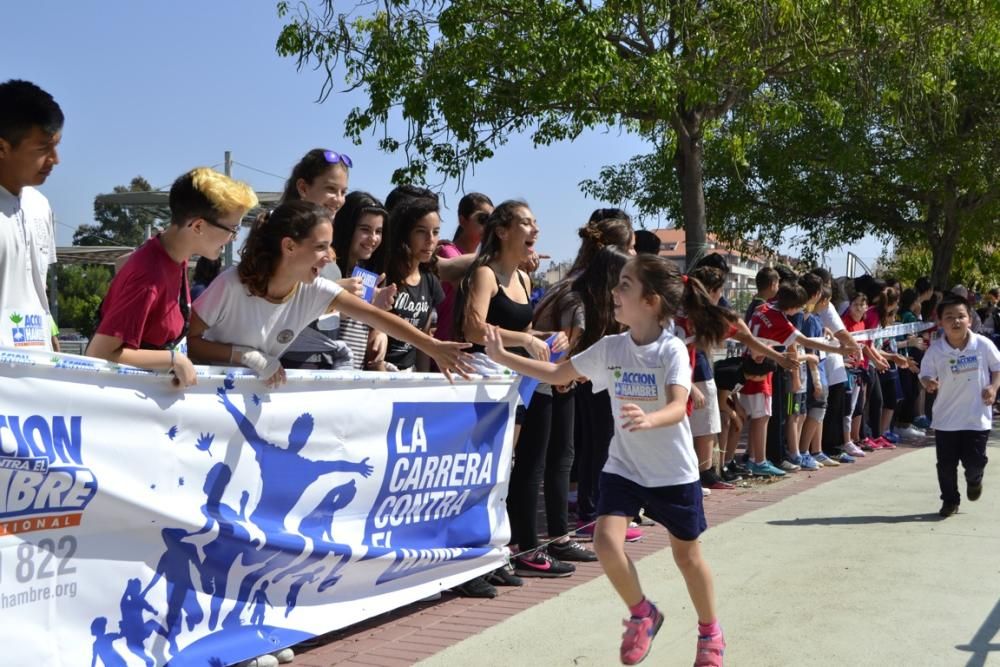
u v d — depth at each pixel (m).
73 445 3.07
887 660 3.97
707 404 7.54
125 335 3.27
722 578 5.27
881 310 11.86
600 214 6.13
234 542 3.66
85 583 3.13
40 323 3.64
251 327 3.81
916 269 25.03
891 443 11.82
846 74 12.39
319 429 4.07
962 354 6.95
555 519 5.59
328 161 4.79
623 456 3.80
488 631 4.38
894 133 17.64
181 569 3.48
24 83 3.41
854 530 6.52
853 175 18.11
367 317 4.10
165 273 3.39
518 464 5.42
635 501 3.73
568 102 11.48
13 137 3.35
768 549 5.95
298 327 3.99
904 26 12.66
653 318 3.81
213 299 3.78
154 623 3.37
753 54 11.59
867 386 11.22
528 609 4.73
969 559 5.67
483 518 5.12
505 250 5.13
